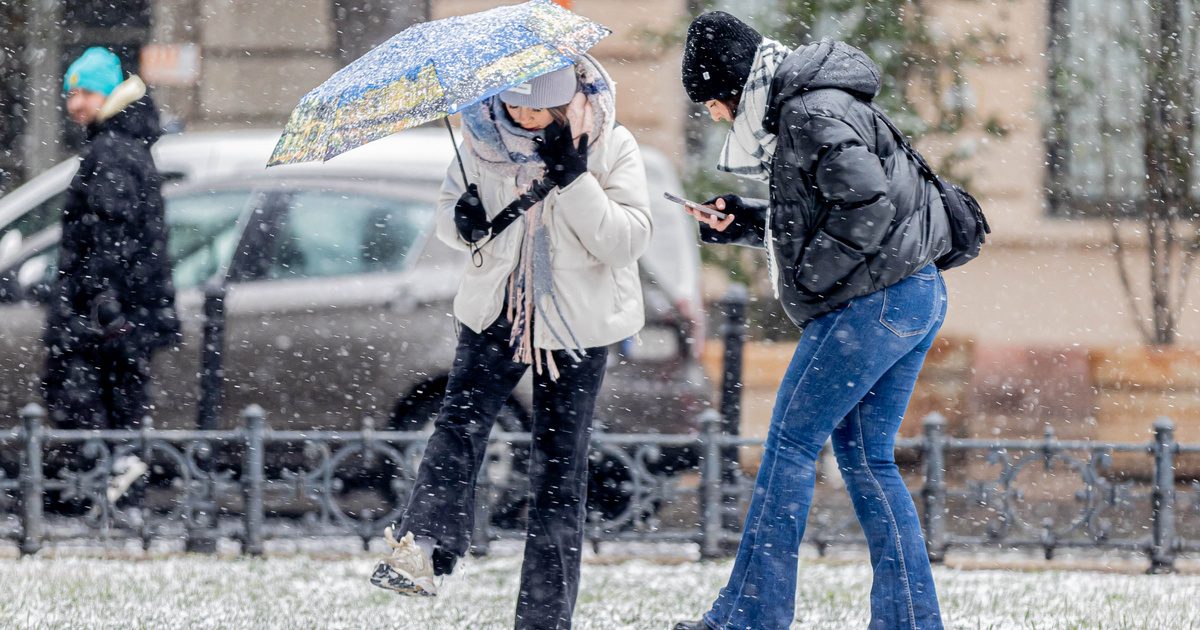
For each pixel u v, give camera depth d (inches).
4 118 1435.8
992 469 1009.5
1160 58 1286.9
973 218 454.0
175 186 851.4
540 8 454.6
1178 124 1289.4
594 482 810.8
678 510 928.9
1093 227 1328.7
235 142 882.8
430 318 808.9
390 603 585.0
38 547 707.4
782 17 1254.9
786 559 450.0
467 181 470.6
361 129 431.8
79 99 753.6
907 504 457.7
